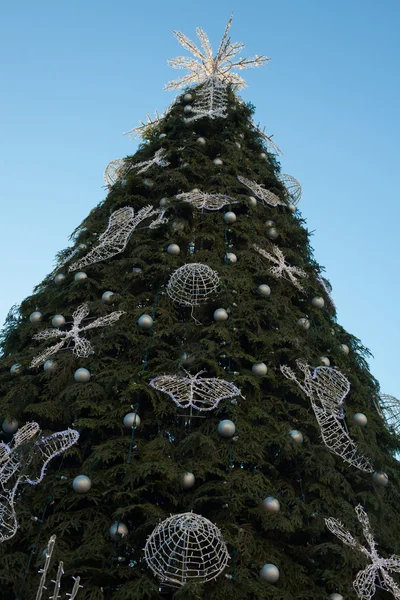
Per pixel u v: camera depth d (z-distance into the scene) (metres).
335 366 8.72
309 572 6.31
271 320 8.57
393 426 8.54
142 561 5.89
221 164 11.45
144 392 7.18
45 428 7.41
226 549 5.51
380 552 6.75
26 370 8.12
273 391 7.96
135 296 9.00
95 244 9.80
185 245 9.80
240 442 6.77
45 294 9.54
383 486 7.46
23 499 6.45
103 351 7.99
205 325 8.36
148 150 12.70
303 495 6.82
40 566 5.71
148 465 6.09
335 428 7.37
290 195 12.32
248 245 9.82
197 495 6.21
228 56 16.16
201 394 6.89
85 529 6.07
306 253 10.95
